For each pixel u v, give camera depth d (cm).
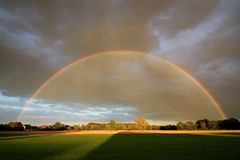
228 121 18075
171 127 18962
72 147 4706
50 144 5516
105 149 4256
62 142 6281
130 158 3094
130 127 19438
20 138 8500
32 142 6244
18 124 16612
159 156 3278
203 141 6419
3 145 5228
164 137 9000
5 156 3272
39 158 3070
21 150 4078
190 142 6084
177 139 7562
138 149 4291
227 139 7300
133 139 7775
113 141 6694
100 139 7794
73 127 18862
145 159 3005
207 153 3588
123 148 4500
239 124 17938
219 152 3709
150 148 4447
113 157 3173
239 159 2961
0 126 16075
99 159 2986
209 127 18200
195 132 14788
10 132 14788
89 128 18912
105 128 19300
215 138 7925
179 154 3500
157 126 19175
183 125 18575
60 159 2981
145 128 19225
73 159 2989
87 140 7200
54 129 18125
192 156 3262
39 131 15812
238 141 6341
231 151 3847
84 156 3275
